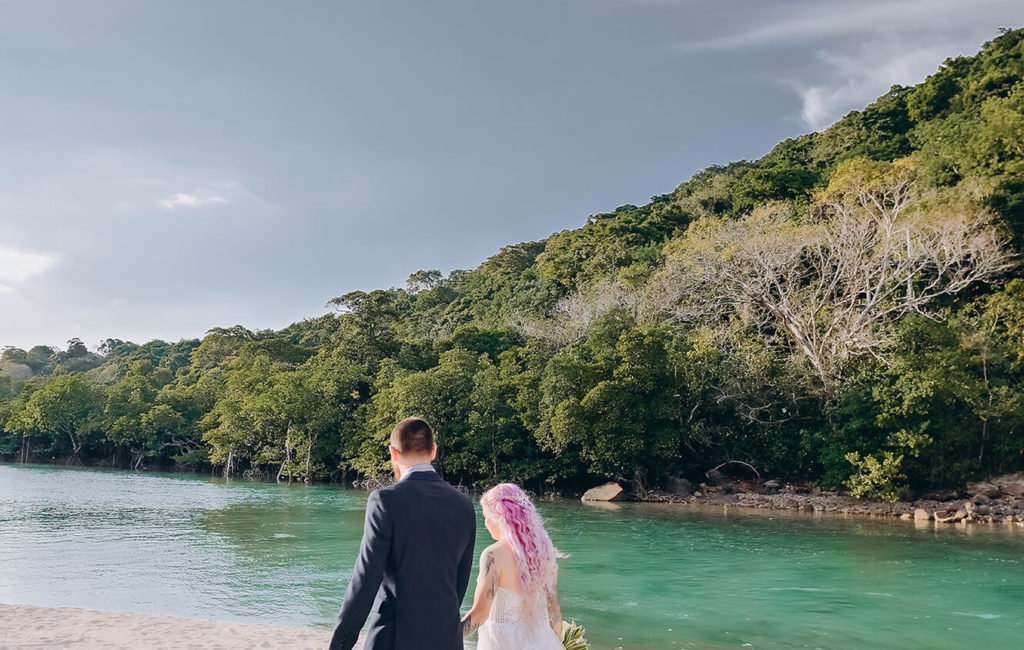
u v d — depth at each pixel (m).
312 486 52.88
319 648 9.61
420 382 49.81
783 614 13.67
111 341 183.88
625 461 42.38
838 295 49.00
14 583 15.75
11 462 83.06
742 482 42.78
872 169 49.94
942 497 35.31
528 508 4.61
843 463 37.69
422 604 3.65
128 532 24.53
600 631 12.30
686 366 43.59
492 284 109.19
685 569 18.61
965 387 35.50
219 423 71.19
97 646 9.27
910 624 12.95
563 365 43.22
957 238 41.56
